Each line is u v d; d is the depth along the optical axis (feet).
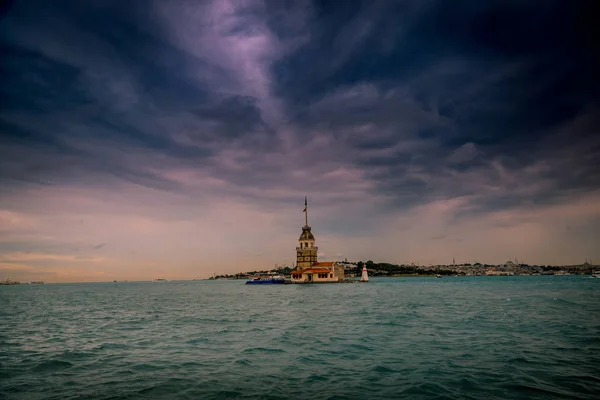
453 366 59.98
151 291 511.40
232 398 47.60
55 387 53.83
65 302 272.31
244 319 133.08
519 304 168.45
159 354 75.05
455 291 320.09
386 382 52.70
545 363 60.90
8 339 97.09
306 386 51.96
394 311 146.00
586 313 126.62
